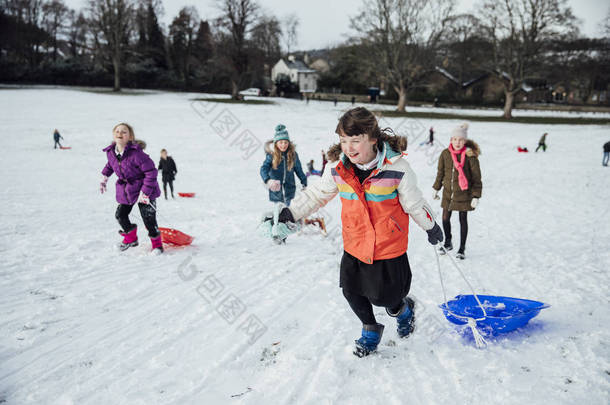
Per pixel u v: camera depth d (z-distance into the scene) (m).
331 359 2.69
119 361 2.70
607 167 15.23
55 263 4.64
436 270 4.61
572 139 26.17
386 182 2.37
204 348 2.88
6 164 14.33
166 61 77.00
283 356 2.76
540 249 5.45
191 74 76.19
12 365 2.65
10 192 9.78
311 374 2.53
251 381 2.48
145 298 3.76
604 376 2.45
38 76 65.94
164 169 9.99
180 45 75.38
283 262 4.85
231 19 53.78
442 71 70.56
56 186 10.92
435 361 2.67
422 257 5.11
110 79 69.69
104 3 60.41
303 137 24.75
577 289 3.96
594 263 4.81
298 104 51.50
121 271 4.45
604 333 3.00
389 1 45.38
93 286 4.00
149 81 71.94
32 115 30.09
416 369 2.57
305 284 4.14
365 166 2.38
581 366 2.57
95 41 65.25
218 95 66.38
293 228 2.65
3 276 4.21
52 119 28.42
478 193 4.88
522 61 44.97
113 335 3.06
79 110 34.53
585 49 49.88
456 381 2.44
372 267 2.49
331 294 3.88
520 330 3.08
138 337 3.03
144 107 39.03
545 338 2.95
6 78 63.56
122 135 4.72
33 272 4.35
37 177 12.22
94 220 7.16
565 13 43.56
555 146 22.62
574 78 64.12
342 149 2.35
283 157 5.61
